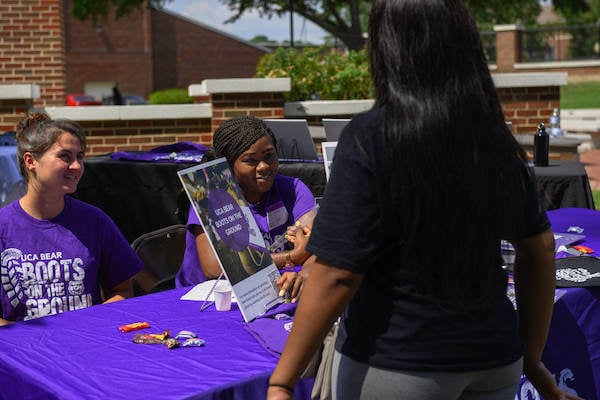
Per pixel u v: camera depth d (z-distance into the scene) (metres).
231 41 50.56
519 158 1.74
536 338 1.98
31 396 2.12
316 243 1.69
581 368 2.99
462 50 1.66
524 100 9.12
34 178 2.97
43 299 3.02
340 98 9.91
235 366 2.18
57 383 2.07
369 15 1.75
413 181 1.63
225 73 50.75
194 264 3.43
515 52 22.03
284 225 3.44
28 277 3.00
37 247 3.01
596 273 3.12
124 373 2.14
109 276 3.23
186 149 6.66
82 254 3.06
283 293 2.78
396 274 1.71
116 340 2.43
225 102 8.70
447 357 1.69
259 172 3.30
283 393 1.75
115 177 6.09
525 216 1.82
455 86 1.65
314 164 5.62
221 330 2.53
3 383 2.23
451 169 1.63
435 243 1.66
